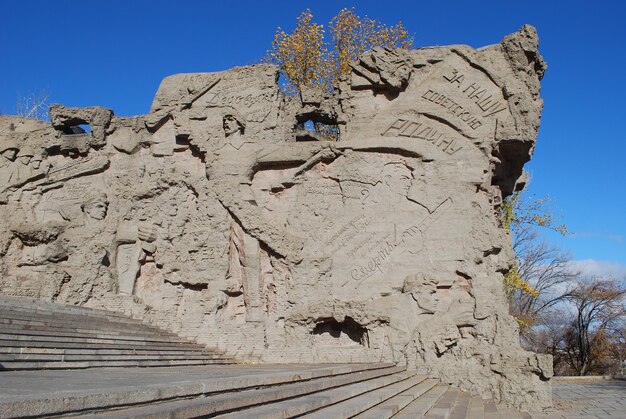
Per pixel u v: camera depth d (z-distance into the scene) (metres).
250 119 19.83
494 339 16.41
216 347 17.97
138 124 20.77
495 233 17.53
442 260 17.48
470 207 17.70
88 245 19.56
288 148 19.20
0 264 19.92
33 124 22.00
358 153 18.80
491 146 18.09
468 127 18.31
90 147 20.86
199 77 20.56
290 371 10.57
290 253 18.17
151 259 19.77
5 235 20.22
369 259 17.95
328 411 7.90
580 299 47.25
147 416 5.02
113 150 20.89
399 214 18.16
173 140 20.38
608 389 24.08
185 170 19.94
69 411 4.86
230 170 19.19
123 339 15.37
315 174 19.08
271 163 19.33
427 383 15.32
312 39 33.28
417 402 11.58
